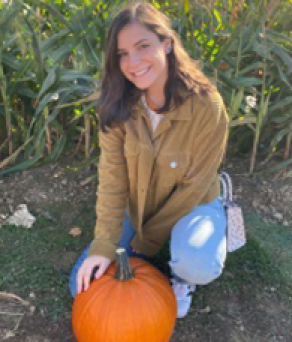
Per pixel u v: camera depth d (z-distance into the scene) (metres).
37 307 2.11
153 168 1.84
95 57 2.59
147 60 1.59
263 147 3.20
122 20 1.57
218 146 1.81
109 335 1.71
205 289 2.29
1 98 2.78
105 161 1.87
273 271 2.42
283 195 2.93
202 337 2.05
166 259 2.42
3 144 2.80
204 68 2.77
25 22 2.73
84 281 1.82
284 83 2.97
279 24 2.98
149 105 1.74
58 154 2.76
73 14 2.57
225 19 2.85
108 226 1.90
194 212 1.96
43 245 2.44
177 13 2.96
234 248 2.00
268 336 2.08
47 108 2.56
